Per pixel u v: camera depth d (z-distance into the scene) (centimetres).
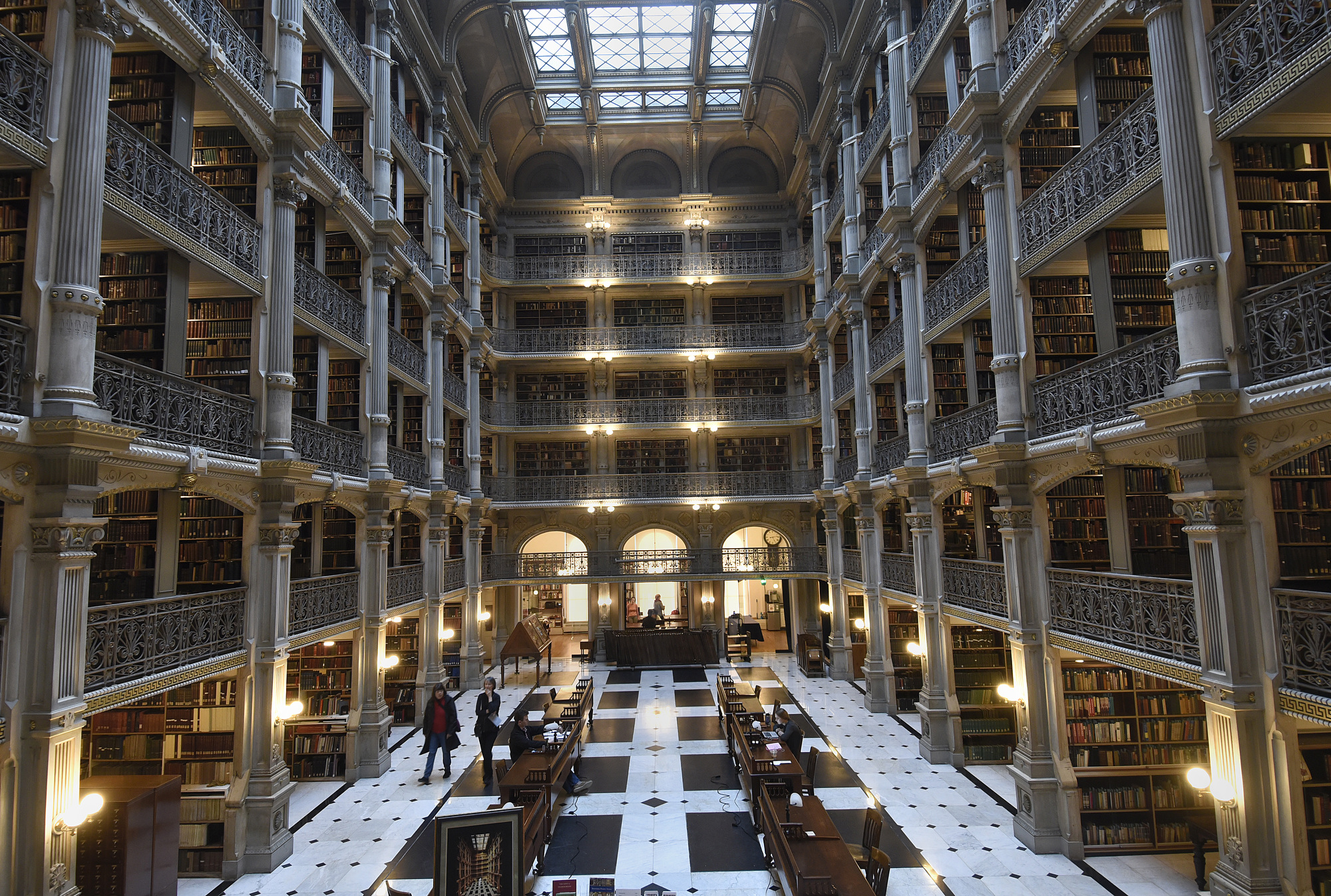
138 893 623
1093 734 834
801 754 1167
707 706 1537
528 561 2155
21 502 551
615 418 2277
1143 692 841
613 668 2012
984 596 997
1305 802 581
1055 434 822
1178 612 634
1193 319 583
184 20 729
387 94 1323
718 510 2281
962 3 1002
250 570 852
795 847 664
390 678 1478
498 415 2238
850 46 1559
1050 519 906
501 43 1842
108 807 616
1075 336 915
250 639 837
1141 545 805
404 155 1439
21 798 538
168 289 761
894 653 1450
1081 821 809
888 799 970
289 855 830
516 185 2420
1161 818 805
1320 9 489
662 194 2431
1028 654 846
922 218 1214
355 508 1139
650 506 2272
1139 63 801
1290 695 531
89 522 577
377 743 1122
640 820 909
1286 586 576
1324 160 614
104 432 570
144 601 677
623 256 2339
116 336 761
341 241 1281
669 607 2736
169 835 670
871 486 1452
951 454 1116
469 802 998
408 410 1619
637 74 2036
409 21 1489
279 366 911
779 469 2314
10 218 591
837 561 1808
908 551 1383
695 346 2291
